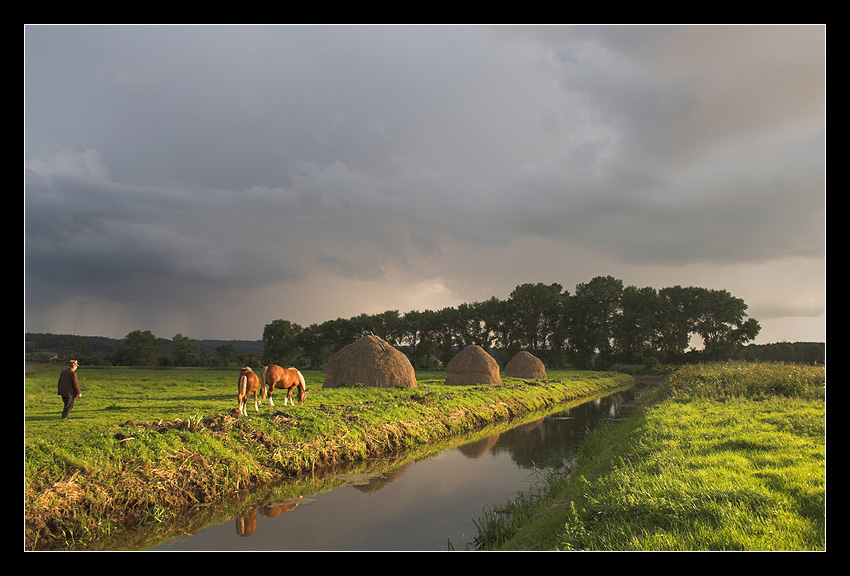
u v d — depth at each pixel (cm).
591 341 9612
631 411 3186
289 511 1220
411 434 2064
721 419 1648
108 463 1148
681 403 2244
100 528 1020
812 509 778
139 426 1386
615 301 9794
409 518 1175
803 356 7750
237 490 1328
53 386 3022
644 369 8569
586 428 2558
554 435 2352
